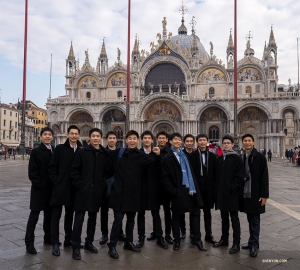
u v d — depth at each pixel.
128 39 37.38
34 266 7.16
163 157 8.81
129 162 8.50
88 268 7.10
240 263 7.43
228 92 65.69
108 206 8.35
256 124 65.38
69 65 73.31
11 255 7.84
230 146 8.98
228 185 8.43
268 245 8.70
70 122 72.81
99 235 9.74
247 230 10.25
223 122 66.38
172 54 70.06
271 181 23.38
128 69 37.59
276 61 63.84
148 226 10.84
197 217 8.68
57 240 8.16
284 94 62.62
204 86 67.56
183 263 7.44
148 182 8.80
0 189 18.03
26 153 63.03
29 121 106.75
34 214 8.20
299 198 15.99
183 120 65.62
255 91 65.12
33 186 8.24
